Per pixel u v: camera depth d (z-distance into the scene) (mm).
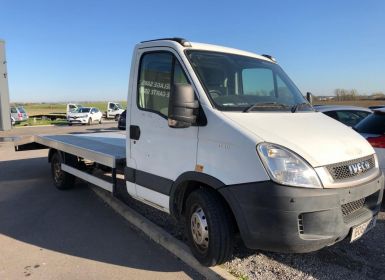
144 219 5727
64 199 7379
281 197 3385
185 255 4500
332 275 4070
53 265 4500
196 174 4051
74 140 8289
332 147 3744
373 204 4113
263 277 4008
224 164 3779
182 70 4371
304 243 3439
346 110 10711
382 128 6289
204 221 4086
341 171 3637
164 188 4543
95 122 40844
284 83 5184
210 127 3947
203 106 4055
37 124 39344
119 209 6391
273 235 3457
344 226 3615
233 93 4473
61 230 5668
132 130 5078
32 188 8320
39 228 5766
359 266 4281
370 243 4895
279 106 4449
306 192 3395
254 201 3520
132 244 5113
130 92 5137
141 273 4273
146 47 4918
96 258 4684
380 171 4234
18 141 9836
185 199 4473
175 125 4113
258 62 5098
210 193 4031
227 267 4188
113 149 6773
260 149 3537
